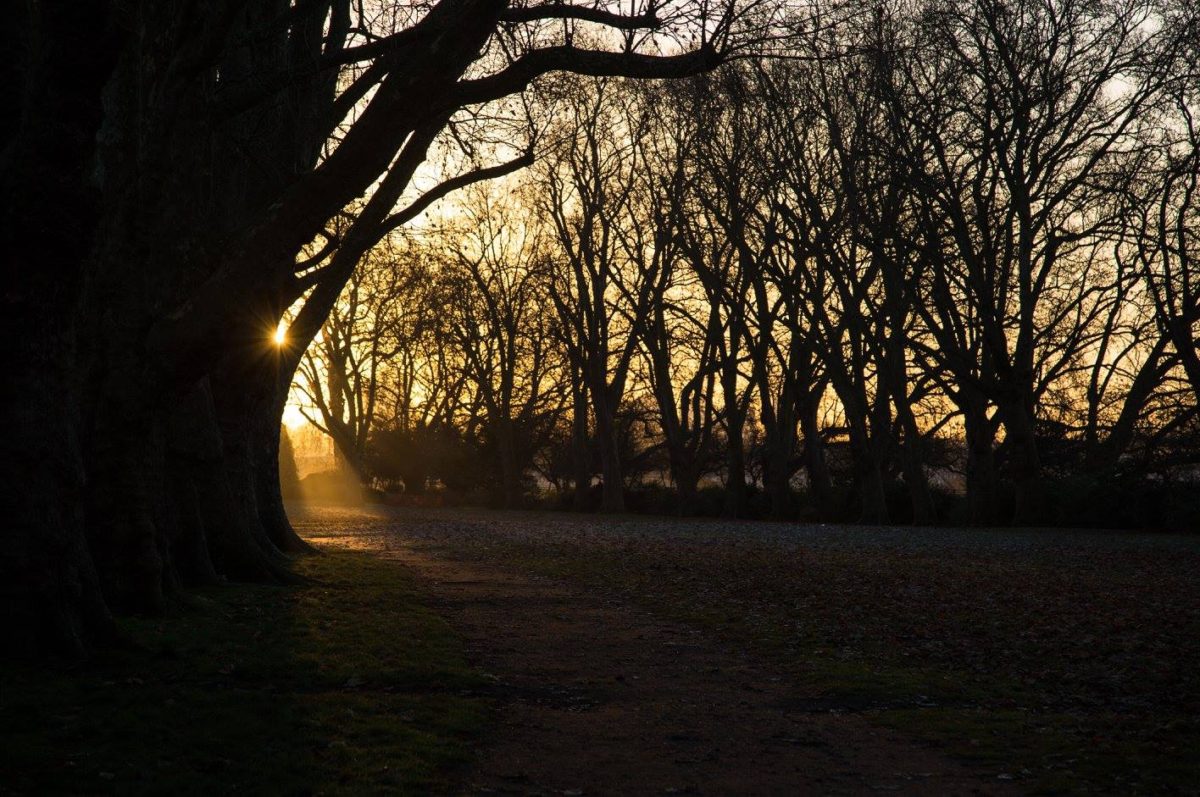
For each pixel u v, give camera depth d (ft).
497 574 67.82
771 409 169.48
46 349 30.37
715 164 145.89
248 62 56.49
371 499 237.86
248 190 58.80
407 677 31.89
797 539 108.58
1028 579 65.26
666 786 21.81
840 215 141.28
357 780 21.15
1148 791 21.44
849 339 163.32
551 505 213.05
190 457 52.80
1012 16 128.47
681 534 117.80
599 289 187.42
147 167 39.17
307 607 47.16
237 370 63.62
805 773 22.88
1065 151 132.67
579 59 40.81
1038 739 25.76
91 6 27.76
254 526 65.98
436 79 33.99
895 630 43.93
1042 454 155.94
